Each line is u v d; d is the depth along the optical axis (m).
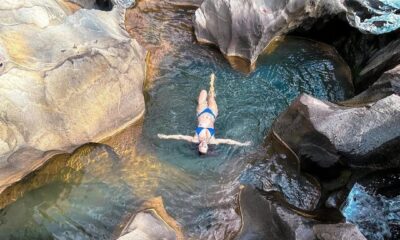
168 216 7.18
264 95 9.20
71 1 10.30
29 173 7.72
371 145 7.21
